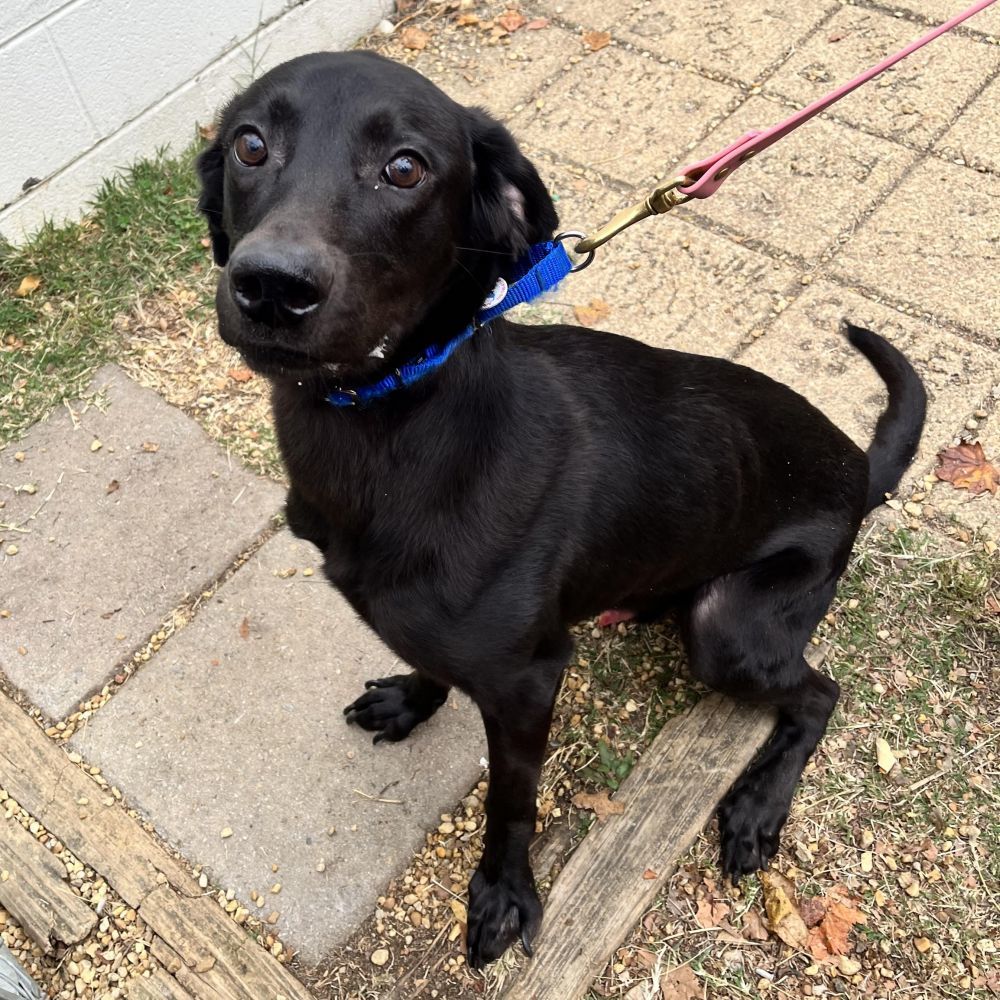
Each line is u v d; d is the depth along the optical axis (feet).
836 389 3.07
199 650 2.68
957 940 2.25
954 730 2.53
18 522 2.92
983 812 2.41
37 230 3.53
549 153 3.71
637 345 2.21
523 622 1.93
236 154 1.62
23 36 3.14
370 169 1.56
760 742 2.49
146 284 3.42
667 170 3.62
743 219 3.48
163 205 3.58
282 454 1.94
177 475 2.99
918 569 2.76
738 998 2.20
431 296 1.69
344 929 2.29
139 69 3.53
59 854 2.37
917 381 2.61
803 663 2.40
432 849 2.39
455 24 4.20
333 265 1.44
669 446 2.11
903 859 2.36
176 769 2.50
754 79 3.86
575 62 4.00
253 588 2.77
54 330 3.32
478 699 2.00
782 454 2.27
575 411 2.01
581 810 2.43
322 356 1.51
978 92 3.72
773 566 2.34
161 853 2.37
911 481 2.91
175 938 2.25
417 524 1.83
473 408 1.82
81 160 3.54
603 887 2.28
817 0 4.09
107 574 2.81
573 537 2.00
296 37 3.98
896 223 3.42
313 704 2.59
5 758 2.50
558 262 1.84
